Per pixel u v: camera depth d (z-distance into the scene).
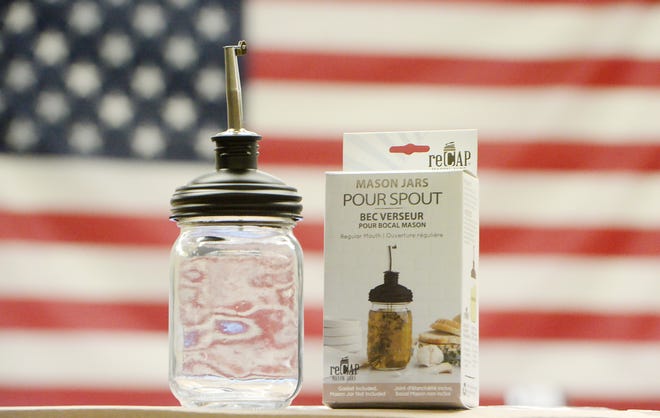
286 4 3.21
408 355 1.27
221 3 3.22
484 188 3.17
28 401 3.11
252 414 1.13
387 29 3.21
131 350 3.13
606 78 3.19
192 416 1.13
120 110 3.20
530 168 3.17
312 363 3.05
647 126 3.18
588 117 3.19
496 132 3.18
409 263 1.28
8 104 3.18
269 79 3.19
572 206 3.17
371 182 1.30
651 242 3.15
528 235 3.16
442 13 3.21
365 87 3.19
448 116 3.19
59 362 3.12
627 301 3.15
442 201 1.28
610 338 3.14
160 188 3.18
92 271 3.14
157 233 3.16
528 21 3.21
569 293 3.15
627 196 3.17
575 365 3.14
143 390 3.12
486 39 3.21
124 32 3.22
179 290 1.29
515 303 3.15
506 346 3.14
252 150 1.28
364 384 1.27
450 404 1.26
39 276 3.13
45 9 3.21
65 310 3.13
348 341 1.28
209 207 1.25
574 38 3.20
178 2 3.23
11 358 3.11
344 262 1.29
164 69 3.21
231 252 1.29
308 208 3.13
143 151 3.18
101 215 3.15
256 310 1.28
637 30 3.19
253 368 1.27
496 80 3.20
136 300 3.14
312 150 3.17
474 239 1.34
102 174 3.17
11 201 3.15
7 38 3.20
